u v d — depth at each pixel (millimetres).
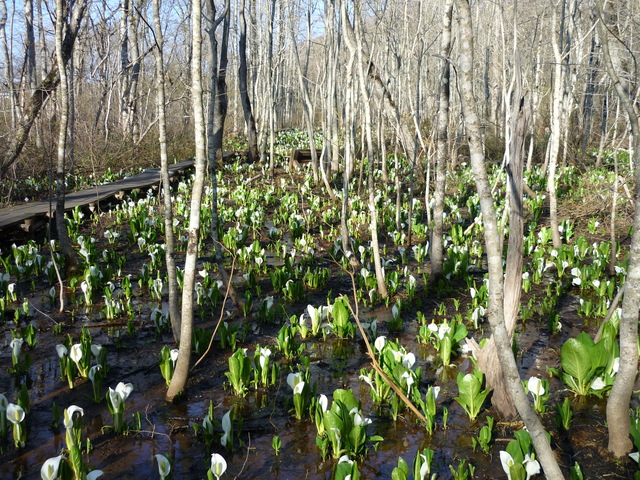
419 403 4203
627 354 3590
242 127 36031
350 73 9867
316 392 4688
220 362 5289
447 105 7305
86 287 6809
